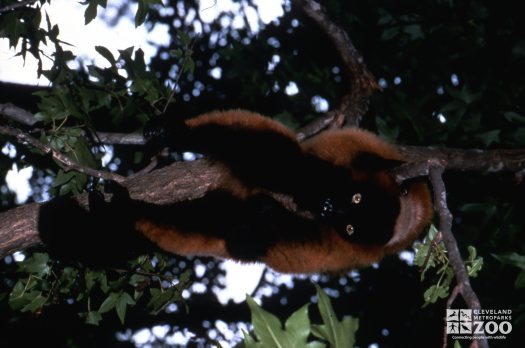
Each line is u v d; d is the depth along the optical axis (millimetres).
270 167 8125
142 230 8094
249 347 4570
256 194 8492
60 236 7445
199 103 12781
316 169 8141
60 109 7789
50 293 7898
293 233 8508
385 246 8195
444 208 6035
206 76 13078
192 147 8023
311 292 13750
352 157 8094
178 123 7922
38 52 7941
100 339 14570
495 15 10945
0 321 12086
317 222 8445
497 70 10797
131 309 12906
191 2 12820
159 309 8273
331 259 8453
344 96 9477
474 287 10445
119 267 8039
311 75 11586
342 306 13477
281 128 8305
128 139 8594
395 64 11758
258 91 12008
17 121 8547
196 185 8102
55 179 7582
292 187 8289
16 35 7809
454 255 5582
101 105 8578
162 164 9195
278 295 14117
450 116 10617
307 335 4648
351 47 9445
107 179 7527
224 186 8305
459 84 11531
